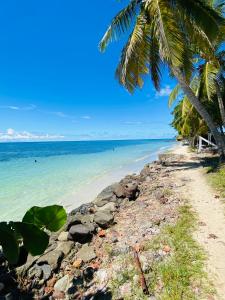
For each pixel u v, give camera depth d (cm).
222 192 959
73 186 1641
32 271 510
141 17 1334
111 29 1422
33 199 1325
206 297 407
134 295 425
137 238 626
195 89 2023
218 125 2347
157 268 486
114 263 526
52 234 694
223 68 1672
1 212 1114
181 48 1165
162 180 1326
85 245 624
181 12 1295
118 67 1479
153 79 1577
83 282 479
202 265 488
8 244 259
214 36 1251
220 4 1500
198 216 739
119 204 956
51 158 4366
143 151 5588
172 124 4584
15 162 3641
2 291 462
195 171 1485
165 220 724
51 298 447
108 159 3650
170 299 405
